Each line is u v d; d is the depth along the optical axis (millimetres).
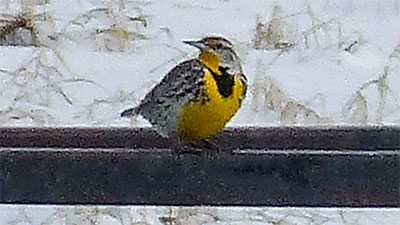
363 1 16781
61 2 16406
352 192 7539
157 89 8906
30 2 15688
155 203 7645
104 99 13836
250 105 13438
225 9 16891
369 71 14812
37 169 7582
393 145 8977
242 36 16094
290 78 14594
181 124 8797
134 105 13758
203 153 7617
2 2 15789
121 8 16219
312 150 8156
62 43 15328
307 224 11195
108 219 11070
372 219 11336
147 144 8930
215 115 8727
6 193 7602
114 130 8938
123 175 7602
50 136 8867
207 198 7629
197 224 11102
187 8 16859
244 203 7637
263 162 7594
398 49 15039
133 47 15414
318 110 13758
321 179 7559
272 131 9031
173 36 16016
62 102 13688
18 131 8867
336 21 16094
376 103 13883
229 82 8742
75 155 7594
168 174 7609
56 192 7617
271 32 15508
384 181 7512
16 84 13852
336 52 15305
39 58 14375
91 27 15688
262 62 14859
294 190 7574
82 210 11078
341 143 9000
